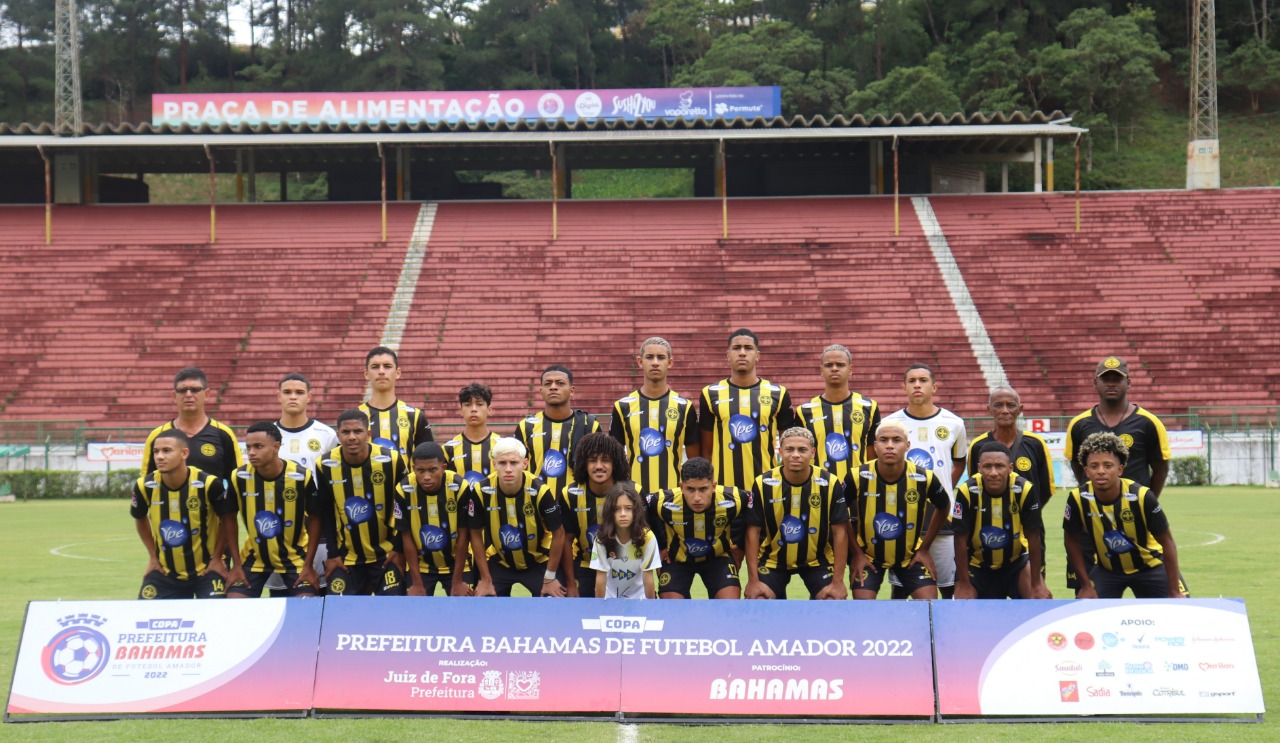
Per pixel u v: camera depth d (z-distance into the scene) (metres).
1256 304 31.28
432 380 29.30
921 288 32.59
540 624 6.74
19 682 6.71
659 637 6.68
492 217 36.25
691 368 29.64
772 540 7.92
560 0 79.06
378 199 40.25
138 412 28.36
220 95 35.38
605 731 6.25
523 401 28.55
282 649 6.80
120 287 32.59
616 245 34.62
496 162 40.31
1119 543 7.54
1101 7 63.28
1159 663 6.56
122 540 16.17
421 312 31.84
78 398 28.73
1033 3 65.81
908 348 30.23
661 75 81.25
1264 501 21.05
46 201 35.25
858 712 6.50
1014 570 8.09
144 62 80.44
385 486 8.18
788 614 6.70
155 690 6.71
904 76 59.16
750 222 35.78
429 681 6.69
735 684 6.58
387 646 6.77
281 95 35.41
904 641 6.63
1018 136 35.69
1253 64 63.84
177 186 68.88
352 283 32.94
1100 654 6.59
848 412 8.67
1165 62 66.75
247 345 30.62
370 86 72.88
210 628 6.85
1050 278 32.78
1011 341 30.42
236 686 6.73
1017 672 6.57
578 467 7.98
